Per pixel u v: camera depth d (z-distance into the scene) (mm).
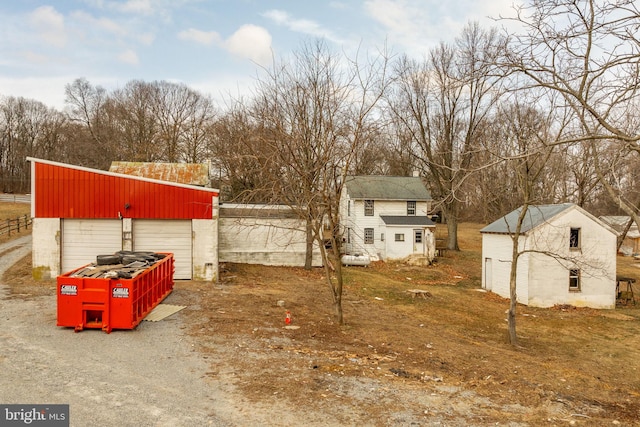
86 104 65812
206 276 20109
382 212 38844
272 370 9070
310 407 7332
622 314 22219
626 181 11938
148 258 15047
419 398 8055
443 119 37969
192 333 11633
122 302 11422
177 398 7496
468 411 7609
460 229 59625
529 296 22938
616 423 7727
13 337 10688
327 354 10555
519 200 27281
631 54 7379
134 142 57656
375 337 13227
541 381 10156
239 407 7223
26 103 76438
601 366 12953
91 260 19031
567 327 18656
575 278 23719
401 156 45000
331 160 14266
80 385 7898
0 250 26375
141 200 19312
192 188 19812
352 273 28625
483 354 12547
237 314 14344
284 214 28609
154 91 59969
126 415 6777
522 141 14484
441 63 36844
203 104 62125
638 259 43594
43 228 18641
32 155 73688
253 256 28797
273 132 14703
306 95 15711
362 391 8195
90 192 18953
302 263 29531
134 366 8984
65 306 11312
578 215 23328
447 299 23172
